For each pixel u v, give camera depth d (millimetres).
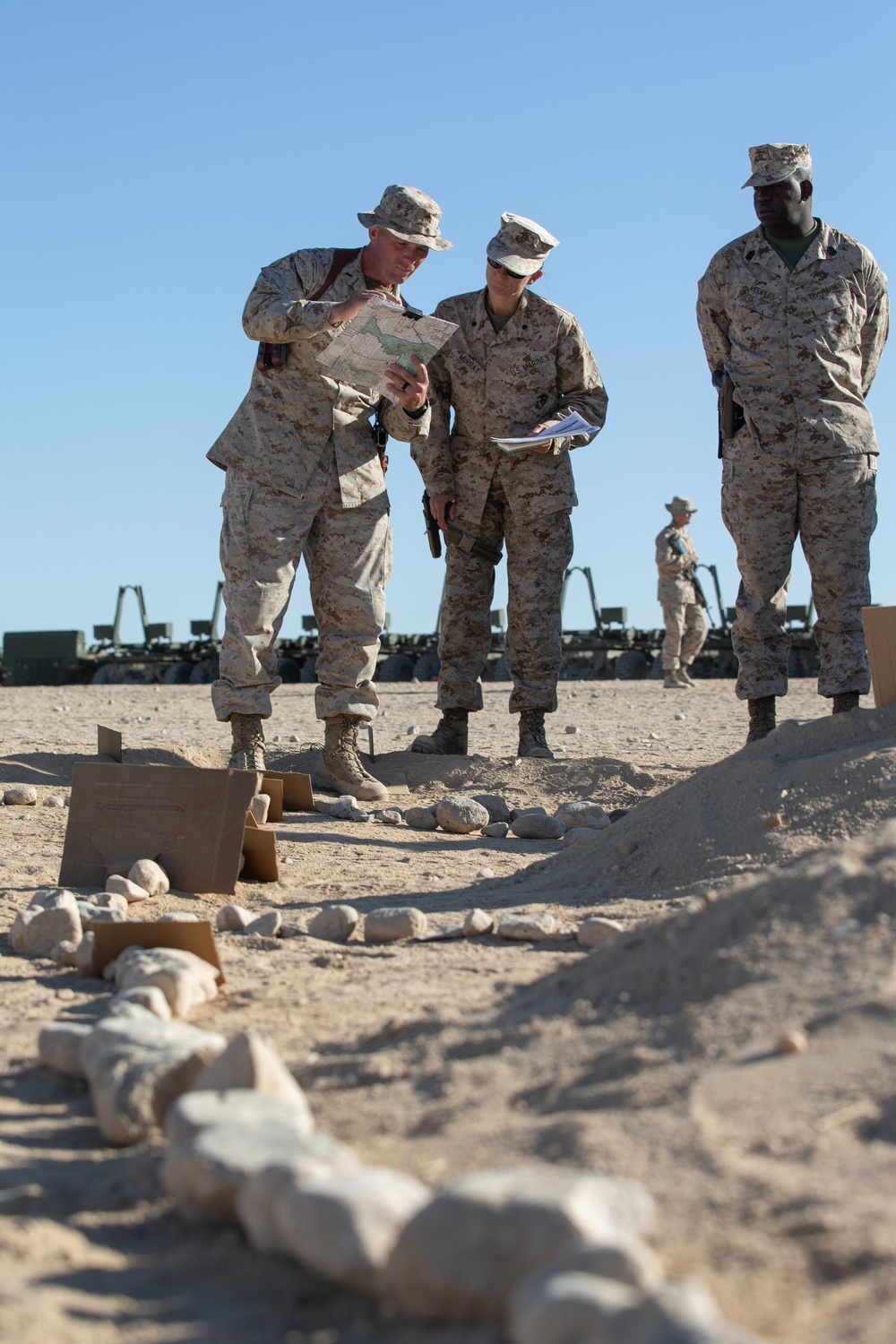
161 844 4836
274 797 6469
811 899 2713
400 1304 1604
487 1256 1540
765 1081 2066
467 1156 2010
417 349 6363
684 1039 2328
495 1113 2215
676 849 4574
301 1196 1717
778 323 6727
